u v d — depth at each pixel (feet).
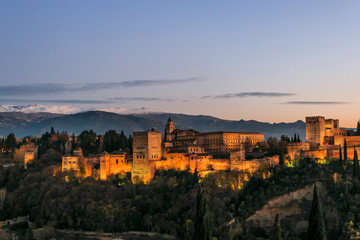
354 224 625.82
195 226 453.58
